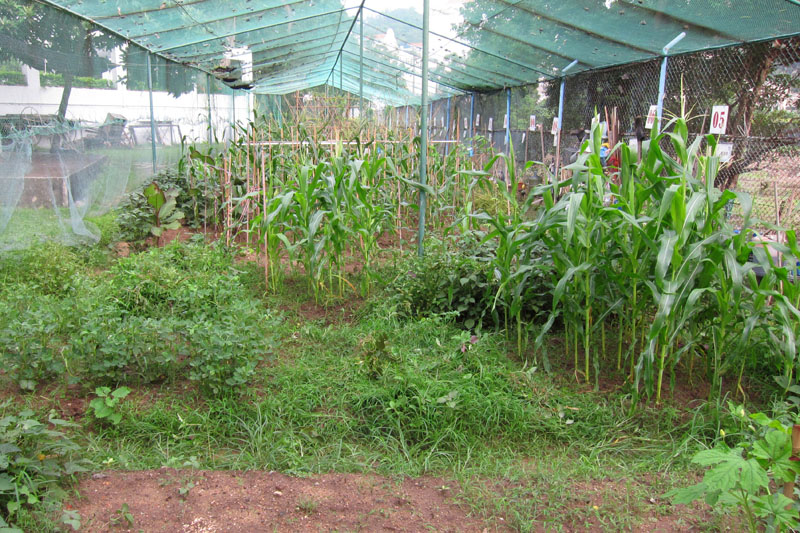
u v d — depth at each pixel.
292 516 2.76
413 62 15.42
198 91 15.29
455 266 5.39
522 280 4.37
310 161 7.59
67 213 7.23
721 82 7.70
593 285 4.11
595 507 2.88
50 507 2.58
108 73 9.50
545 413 3.74
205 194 9.02
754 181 7.08
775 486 2.97
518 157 14.74
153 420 3.59
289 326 5.22
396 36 12.76
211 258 6.53
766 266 3.61
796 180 6.54
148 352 4.02
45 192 6.98
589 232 3.86
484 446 3.51
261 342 4.17
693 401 3.99
